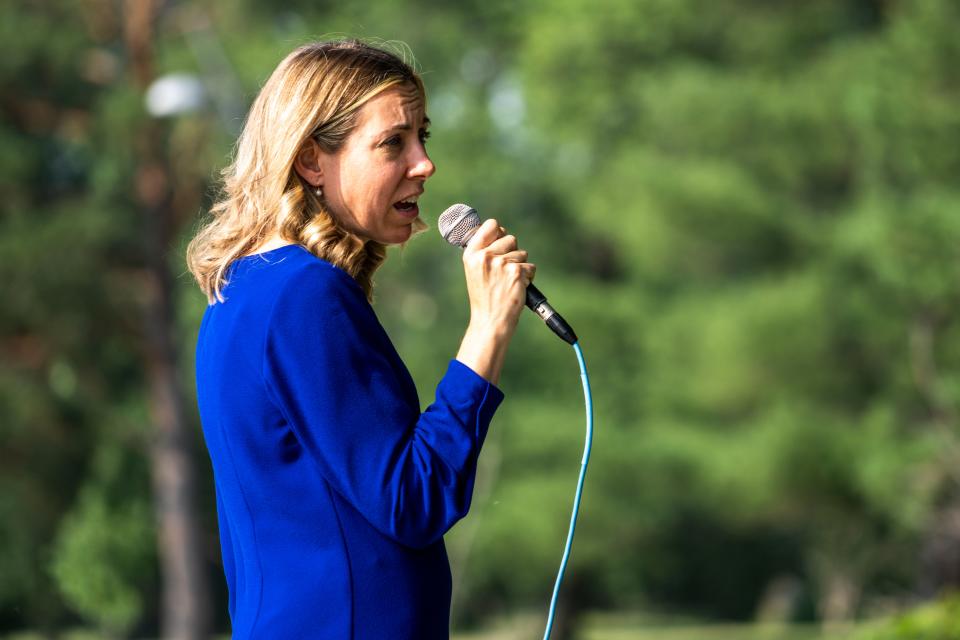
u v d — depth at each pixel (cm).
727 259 5156
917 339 4428
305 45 581
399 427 507
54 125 4909
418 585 514
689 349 5397
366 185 561
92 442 5369
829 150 5138
